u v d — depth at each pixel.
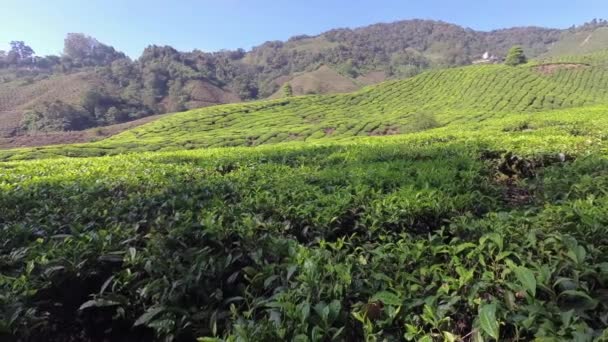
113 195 5.96
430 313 2.24
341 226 4.10
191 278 2.84
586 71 64.12
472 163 6.62
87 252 3.35
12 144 55.56
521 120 23.80
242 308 2.88
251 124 51.28
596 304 2.15
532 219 3.33
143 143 34.88
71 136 61.12
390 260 2.88
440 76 69.88
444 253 2.95
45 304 3.21
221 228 3.65
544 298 2.32
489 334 1.98
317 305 2.28
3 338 2.55
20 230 4.05
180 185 5.85
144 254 3.30
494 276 2.54
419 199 4.19
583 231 3.06
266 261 3.10
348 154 9.30
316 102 64.31
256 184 5.62
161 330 2.63
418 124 38.28
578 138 10.20
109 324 3.32
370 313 2.35
